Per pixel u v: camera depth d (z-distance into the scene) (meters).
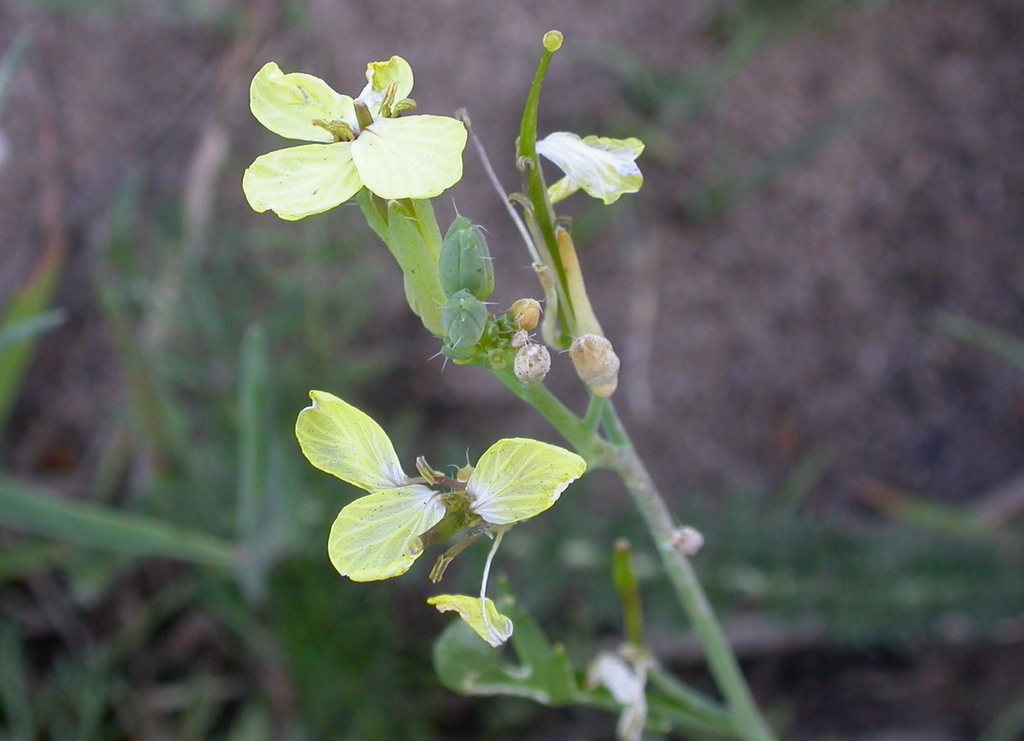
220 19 0.29
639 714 0.16
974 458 0.30
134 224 0.29
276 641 0.26
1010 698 0.27
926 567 0.25
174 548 0.21
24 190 0.28
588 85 0.29
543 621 0.28
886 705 0.28
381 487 0.12
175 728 0.26
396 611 0.28
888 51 0.30
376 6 0.29
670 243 0.30
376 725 0.25
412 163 0.12
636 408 0.29
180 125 0.29
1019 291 0.30
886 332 0.30
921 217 0.30
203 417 0.27
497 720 0.27
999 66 0.30
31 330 0.19
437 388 0.29
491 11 0.29
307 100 0.12
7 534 0.26
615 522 0.26
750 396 0.30
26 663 0.26
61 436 0.28
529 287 0.29
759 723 0.17
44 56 0.29
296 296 0.27
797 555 0.25
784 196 0.30
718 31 0.30
